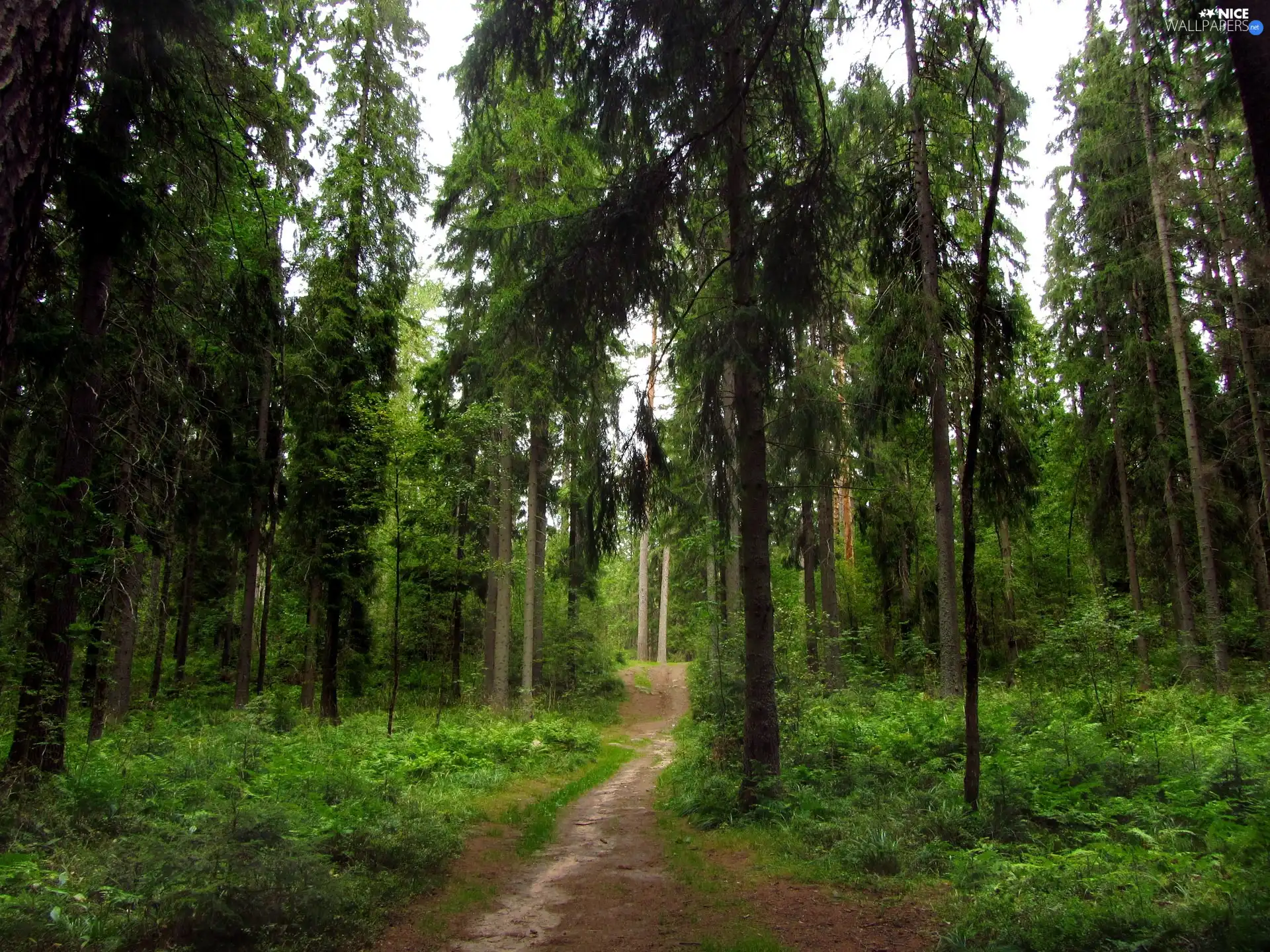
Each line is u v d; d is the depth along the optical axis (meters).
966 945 4.35
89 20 3.61
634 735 21.62
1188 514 16.92
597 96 7.67
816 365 12.72
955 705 11.90
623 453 8.86
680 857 7.29
